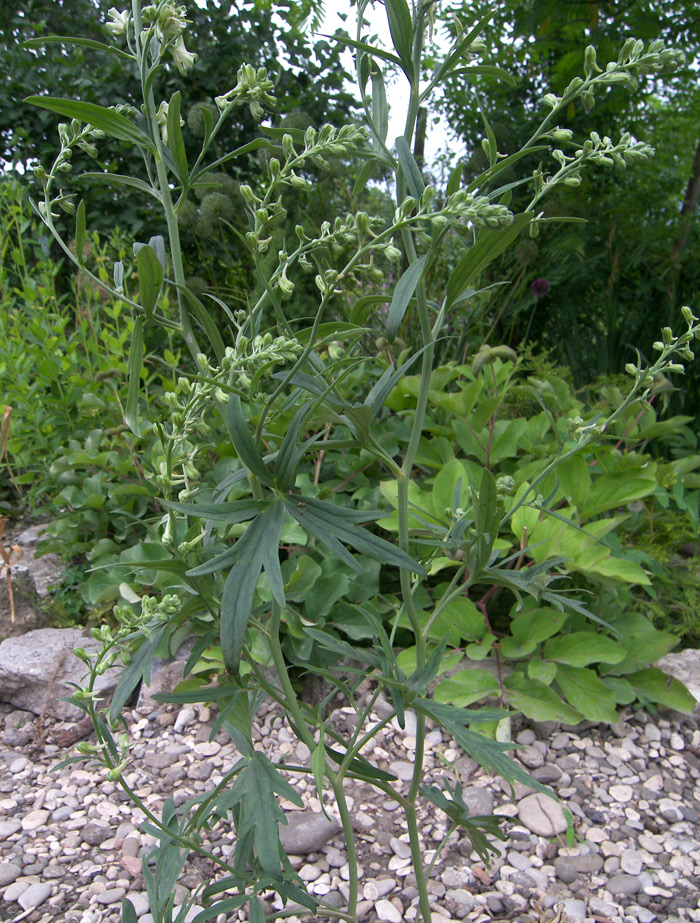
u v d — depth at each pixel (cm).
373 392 63
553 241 229
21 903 86
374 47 63
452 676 118
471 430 143
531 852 95
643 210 238
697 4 211
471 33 61
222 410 61
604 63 225
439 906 87
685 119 264
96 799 102
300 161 59
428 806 101
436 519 110
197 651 65
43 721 116
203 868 91
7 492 182
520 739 113
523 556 133
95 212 232
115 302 160
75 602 136
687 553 159
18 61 231
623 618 125
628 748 112
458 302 68
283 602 52
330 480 146
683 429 176
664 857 94
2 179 215
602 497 125
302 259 62
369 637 116
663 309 219
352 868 71
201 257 216
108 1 205
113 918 85
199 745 111
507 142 235
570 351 230
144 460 135
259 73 59
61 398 160
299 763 108
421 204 55
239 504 57
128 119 60
